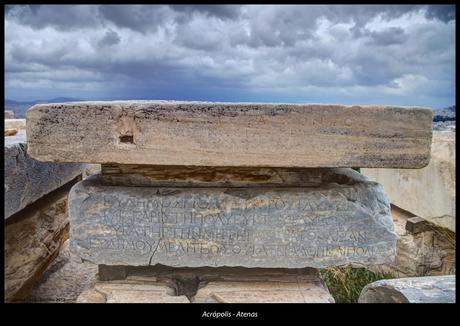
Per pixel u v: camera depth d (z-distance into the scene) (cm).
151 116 209
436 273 365
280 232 233
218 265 235
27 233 278
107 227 232
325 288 246
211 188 236
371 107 210
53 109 209
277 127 210
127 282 248
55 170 311
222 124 209
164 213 232
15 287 259
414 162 214
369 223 234
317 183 239
